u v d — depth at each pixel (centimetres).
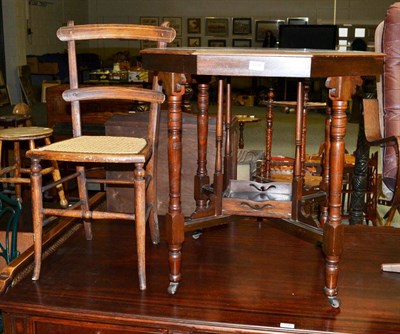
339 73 164
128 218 194
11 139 311
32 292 193
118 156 184
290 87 1048
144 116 269
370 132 219
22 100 809
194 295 190
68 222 257
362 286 198
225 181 261
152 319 176
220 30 1222
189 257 223
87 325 185
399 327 171
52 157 188
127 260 221
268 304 184
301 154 223
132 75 605
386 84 215
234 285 198
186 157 272
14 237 232
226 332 172
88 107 491
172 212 187
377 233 252
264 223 264
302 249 233
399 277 206
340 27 1145
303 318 175
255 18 1203
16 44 805
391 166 213
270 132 327
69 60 223
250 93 1136
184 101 354
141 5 1230
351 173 384
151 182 228
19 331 190
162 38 222
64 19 1098
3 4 795
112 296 190
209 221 211
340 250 180
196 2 1216
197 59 166
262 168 371
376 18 1148
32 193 197
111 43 1239
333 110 170
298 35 645
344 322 173
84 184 229
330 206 178
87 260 221
